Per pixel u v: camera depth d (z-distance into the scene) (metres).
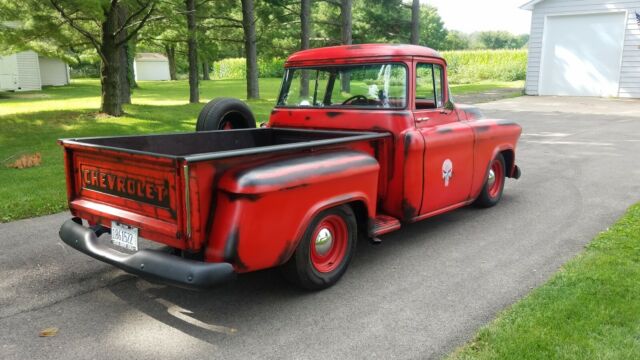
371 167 4.42
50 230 5.81
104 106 15.23
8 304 4.04
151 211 3.67
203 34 20.12
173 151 5.15
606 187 7.72
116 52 14.88
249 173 3.52
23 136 11.94
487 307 3.93
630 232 5.48
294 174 3.75
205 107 6.36
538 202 6.98
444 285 4.36
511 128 6.66
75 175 4.34
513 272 4.61
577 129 14.00
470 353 3.23
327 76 5.50
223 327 3.68
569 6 22.83
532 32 24.05
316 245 4.16
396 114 4.94
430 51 5.29
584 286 4.10
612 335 3.37
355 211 4.60
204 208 3.48
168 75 65.81
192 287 3.35
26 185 7.52
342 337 3.52
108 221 4.07
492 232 5.75
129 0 14.98
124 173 3.84
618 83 22.31
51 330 3.62
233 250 3.46
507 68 39.97
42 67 35.84
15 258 5.00
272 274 4.63
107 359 3.27
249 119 6.68
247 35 21.69
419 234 5.73
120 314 3.89
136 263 3.58
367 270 4.71
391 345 3.41
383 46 5.16
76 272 4.68
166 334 3.59
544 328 3.47
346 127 5.26
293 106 5.82
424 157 5.02
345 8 22.16
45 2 12.12
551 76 24.00
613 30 21.98
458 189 5.69
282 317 3.82
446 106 5.60
